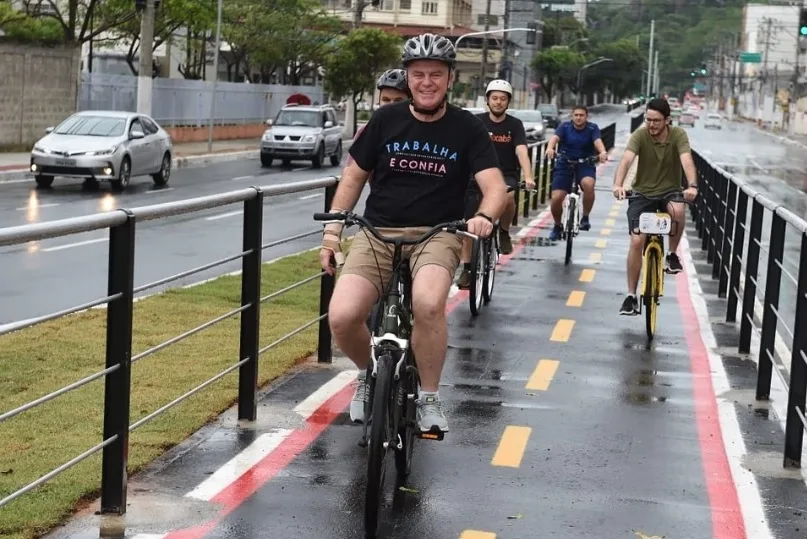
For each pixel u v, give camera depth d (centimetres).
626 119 12412
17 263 1506
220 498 618
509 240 1336
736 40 16525
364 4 6938
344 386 870
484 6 13650
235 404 810
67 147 2700
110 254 559
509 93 1305
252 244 753
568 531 588
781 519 616
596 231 2130
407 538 570
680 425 801
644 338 1120
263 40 6525
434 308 595
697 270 1650
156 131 3003
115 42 6141
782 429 798
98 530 561
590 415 820
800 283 695
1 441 708
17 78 3769
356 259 621
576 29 16125
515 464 698
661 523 605
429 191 625
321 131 4106
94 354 964
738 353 1057
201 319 1140
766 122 13062
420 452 715
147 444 699
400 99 877
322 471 671
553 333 1124
